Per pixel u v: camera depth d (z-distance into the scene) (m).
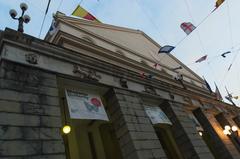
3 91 6.88
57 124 7.43
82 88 10.46
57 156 6.65
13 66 7.75
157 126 15.58
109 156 12.01
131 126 10.25
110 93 11.30
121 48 20.53
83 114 9.25
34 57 8.61
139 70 18.20
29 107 7.13
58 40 13.19
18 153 5.94
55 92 8.33
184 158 13.34
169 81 20.97
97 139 12.27
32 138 6.50
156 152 10.08
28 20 9.54
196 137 13.98
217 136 17.03
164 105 14.73
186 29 14.31
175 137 13.95
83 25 18.89
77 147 11.12
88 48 14.48
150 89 14.06
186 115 15.34
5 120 6.30
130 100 11.66
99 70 11.23
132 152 9.44
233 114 23.38
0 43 8.06
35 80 8.04
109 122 13.05
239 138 18.66
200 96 19.52
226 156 16.31
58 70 9.20
